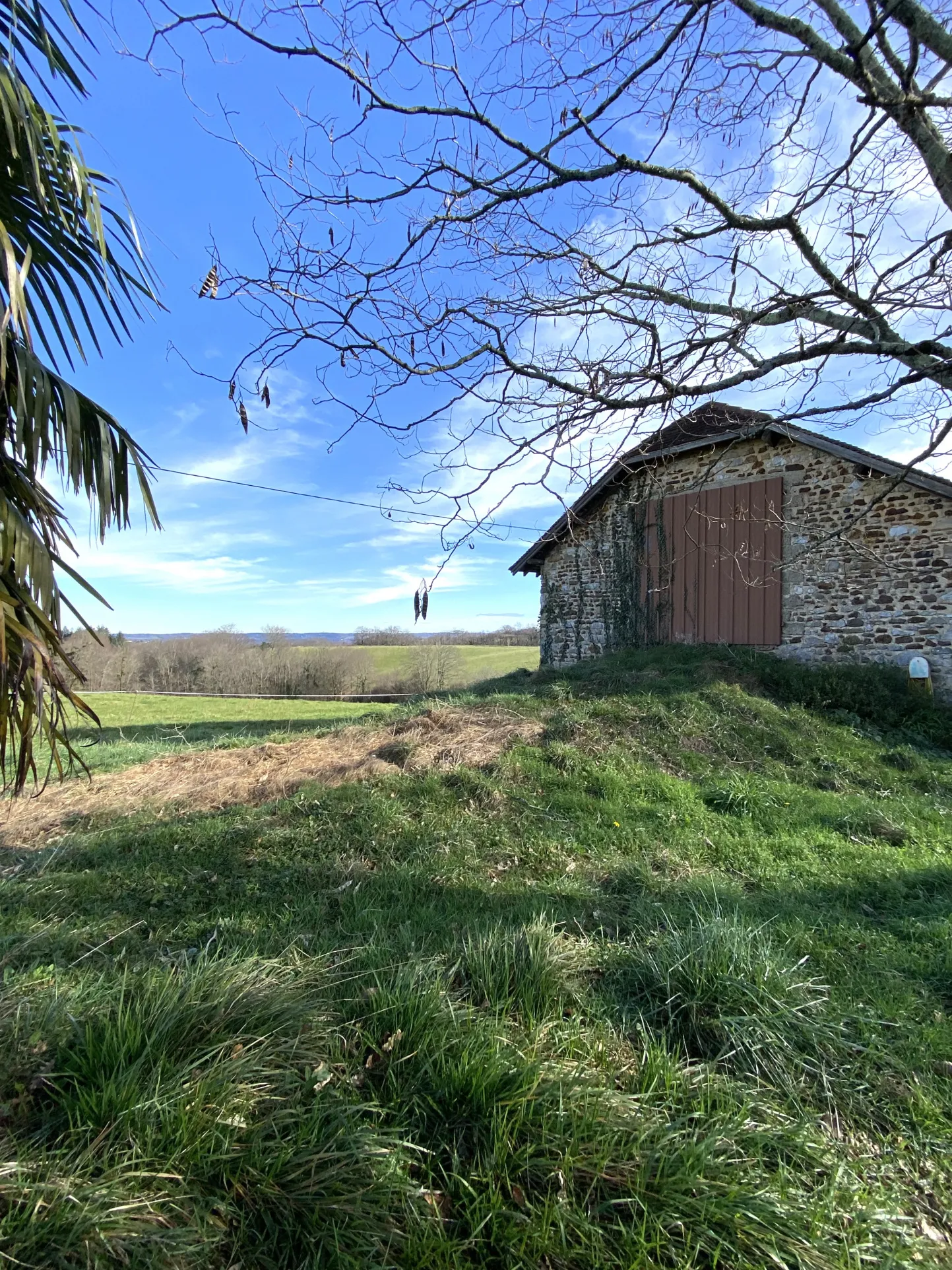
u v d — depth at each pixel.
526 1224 1.49
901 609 8.82
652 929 2.96
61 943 2.88
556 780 5.20
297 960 2.51
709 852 4.19
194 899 3.47
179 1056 1.84
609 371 2.62
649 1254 1.47
